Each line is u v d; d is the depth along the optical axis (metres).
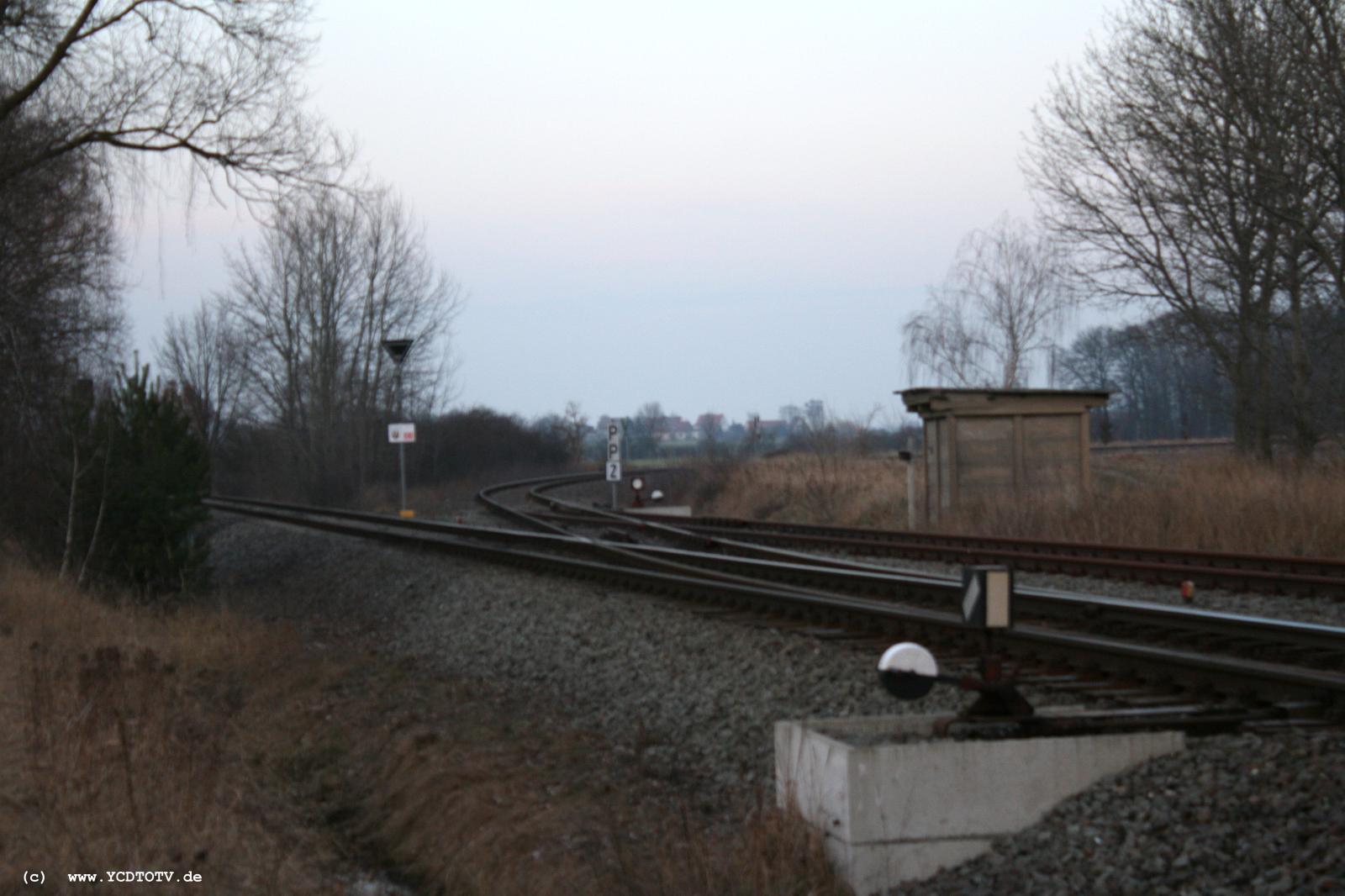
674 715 9.41
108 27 17.23
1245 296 25.36
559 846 6.95
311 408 49.09
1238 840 5.22
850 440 37.19
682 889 5.86
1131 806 5.70
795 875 5.75
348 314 49.94
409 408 54.75
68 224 22.14
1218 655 9.67
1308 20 22.30
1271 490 17.94
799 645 10.27
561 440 85.75
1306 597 12.74
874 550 19.67
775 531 25.09
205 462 20.00
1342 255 22.55
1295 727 6.57
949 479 23.06
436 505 41.84
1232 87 23.47
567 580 15.85
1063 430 23.42
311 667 12.50
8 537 20.42
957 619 9.82
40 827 6.36
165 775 7.28
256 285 50.25
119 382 19.59
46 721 8.11
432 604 16.62
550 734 9.48
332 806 8.27
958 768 5.81
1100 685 8.25
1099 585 14.73
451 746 9.12
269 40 17.50
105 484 17.70
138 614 15.38
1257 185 23.86
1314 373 24.45
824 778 5.96
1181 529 17.95
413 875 7.19
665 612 12.55
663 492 44.16
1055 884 5.24
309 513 35.84
